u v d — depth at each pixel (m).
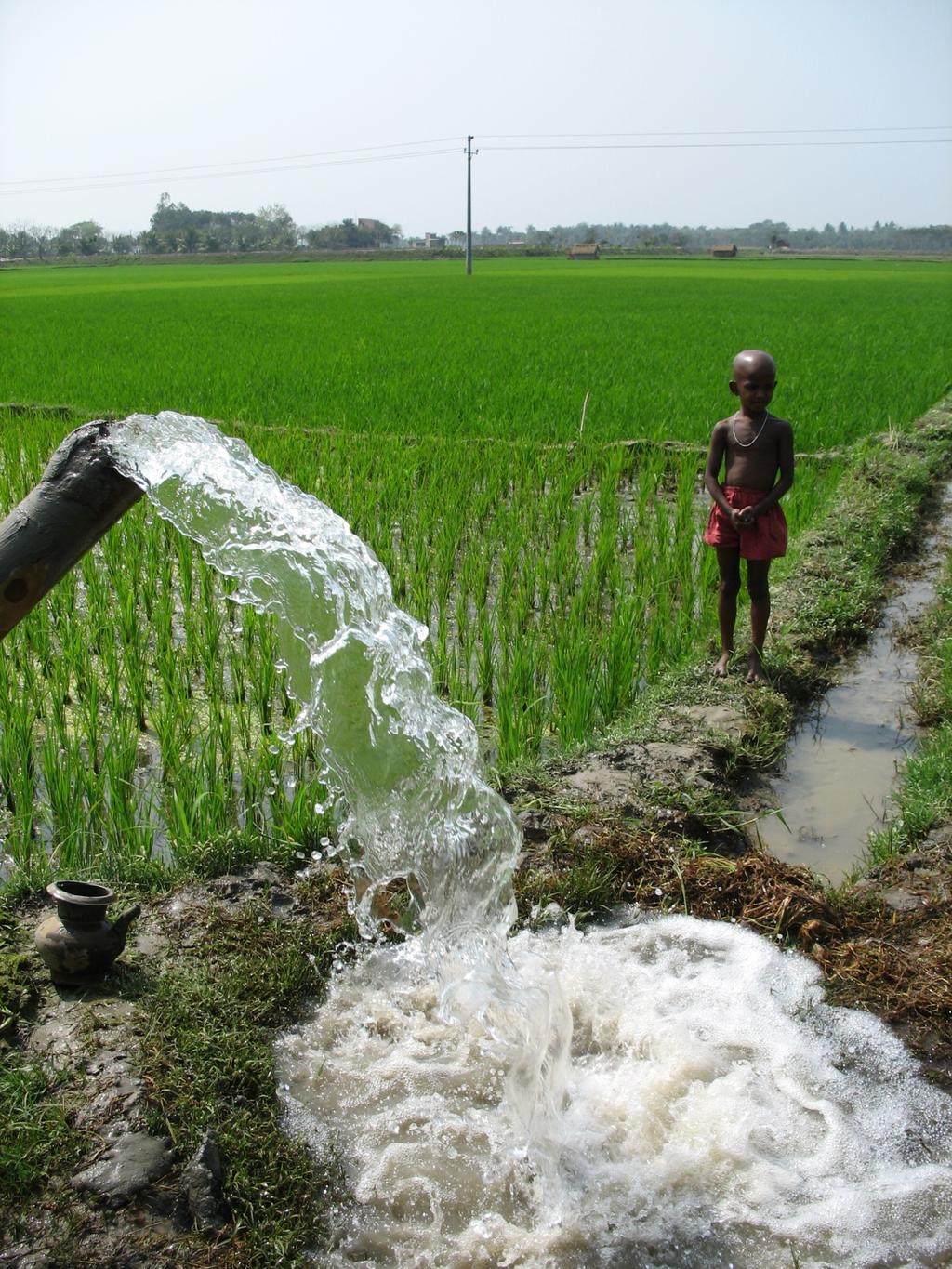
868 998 3.88
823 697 6.70
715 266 83.75
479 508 9.75
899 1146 3.28
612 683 6.29
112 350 22.72
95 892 3.82
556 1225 2.97
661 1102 3.41
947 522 10.80
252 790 5.18
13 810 5.20
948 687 6.39
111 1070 3.33
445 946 3.78
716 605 7.59
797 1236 2.96
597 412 14.40
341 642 3.60
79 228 126.12
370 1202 3.04
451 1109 3.37
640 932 4.21
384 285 54.28
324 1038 3.63
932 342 24.73
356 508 9.44
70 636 6.68
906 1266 2.89
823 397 15.85
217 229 143.88
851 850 4.98
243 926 4.09
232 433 12.62
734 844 4.98
